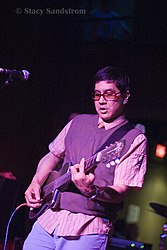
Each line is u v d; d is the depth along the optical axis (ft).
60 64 28.30
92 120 10.17
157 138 28.58
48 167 10.57
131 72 26.71
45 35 28.63
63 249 9.41
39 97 28.35
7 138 28.40
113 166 9.45
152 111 25.91
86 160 9.21
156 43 26.53
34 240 9.87
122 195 9.28
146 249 16.46
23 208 16.15
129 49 27.02
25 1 28.84
